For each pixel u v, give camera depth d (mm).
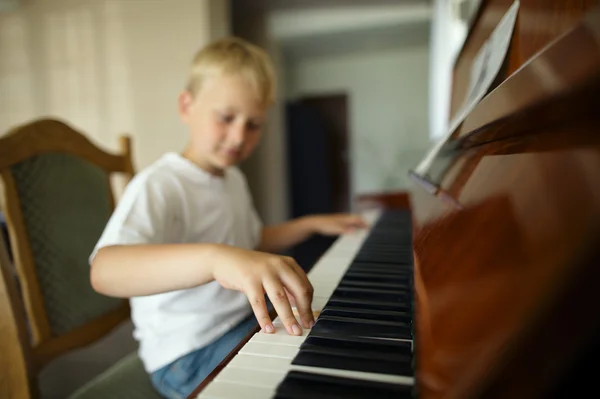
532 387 151
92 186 822
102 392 613
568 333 148
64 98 1946
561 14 280
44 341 665
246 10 2654
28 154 679
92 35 1897
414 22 3199
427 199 547
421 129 4309
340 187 4496
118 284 474
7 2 1885
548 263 170
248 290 393
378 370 277
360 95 4418
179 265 448
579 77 170
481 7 646
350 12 2852
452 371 180
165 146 1892
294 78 4531
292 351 324
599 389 142
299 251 1018
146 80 1879
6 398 578
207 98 766
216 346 602
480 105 340
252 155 2762
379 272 545
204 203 749
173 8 1834
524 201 224
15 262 652
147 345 647
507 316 173
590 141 182
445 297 234
